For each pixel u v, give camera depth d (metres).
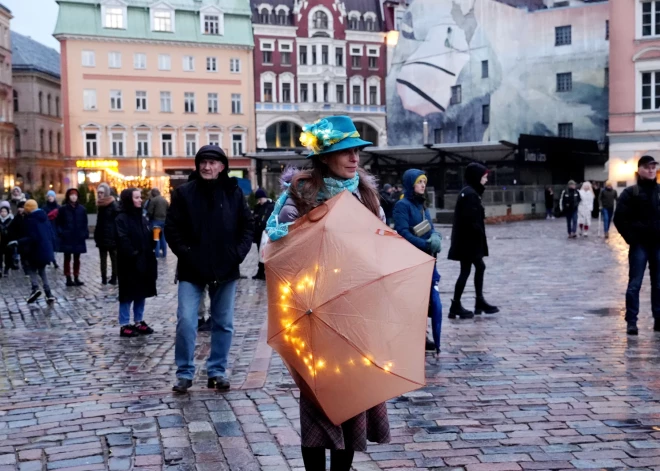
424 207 8.06
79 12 63.88
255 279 16.19
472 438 5.00
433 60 61.38
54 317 11.51
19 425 5.38
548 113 54.28
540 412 5.56
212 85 67.12
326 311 3.22
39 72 73.75
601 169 49.38
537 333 8.74
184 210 6.34
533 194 41.22
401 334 3.27
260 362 7.48
